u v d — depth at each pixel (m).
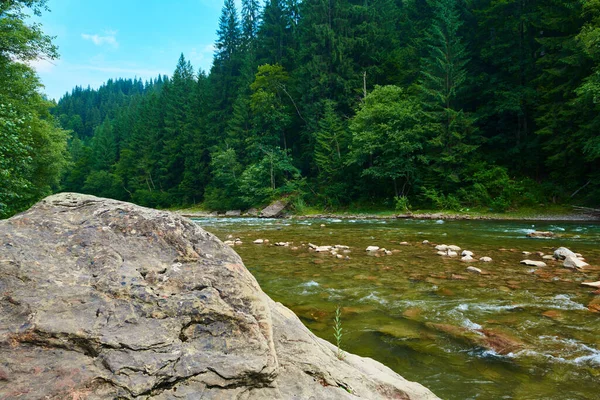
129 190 58.56
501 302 4.89
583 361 3.15
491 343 3.57
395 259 8.20
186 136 48.59
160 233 2.23
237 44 52.34
